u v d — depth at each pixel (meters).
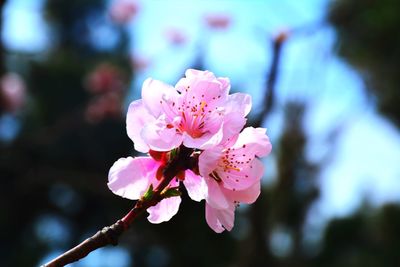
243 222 12.47
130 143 17.84
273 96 5.05
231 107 2.02
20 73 19.66
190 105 2.04
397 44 10.09
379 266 15.71
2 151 13.56
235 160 2.05
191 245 14.00
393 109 11.07
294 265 9.93
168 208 2.07
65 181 13.55
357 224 16.14
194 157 1.95
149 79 2.06
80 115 14.77
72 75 20.45
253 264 7.38
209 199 1.93
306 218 9.91
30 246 19.78
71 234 20.17
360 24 9.92
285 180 8.55
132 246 17.06
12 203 18.52
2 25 6.21
